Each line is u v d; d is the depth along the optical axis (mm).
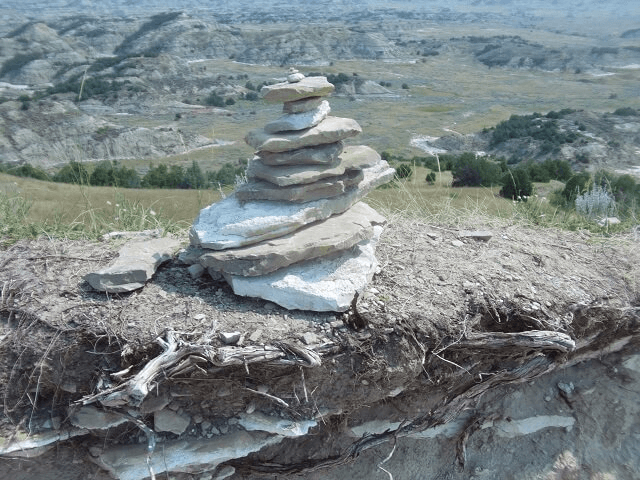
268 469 3908
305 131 4043
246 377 3664
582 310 4477
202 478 3793
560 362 4289
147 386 3281
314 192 4129
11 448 3502
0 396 3635
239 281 3969
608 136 51344
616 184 13555
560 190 14266
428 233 5379
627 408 4688
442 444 4340
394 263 4688
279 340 3682
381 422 4168
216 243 3973
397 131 58438
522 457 4395
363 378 3832
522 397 4547
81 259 4480
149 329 3688
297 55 123062
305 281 3951
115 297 3982
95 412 3600
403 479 4176
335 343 3744
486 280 4531
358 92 83688
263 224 3949
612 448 4539
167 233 5293
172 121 62594
